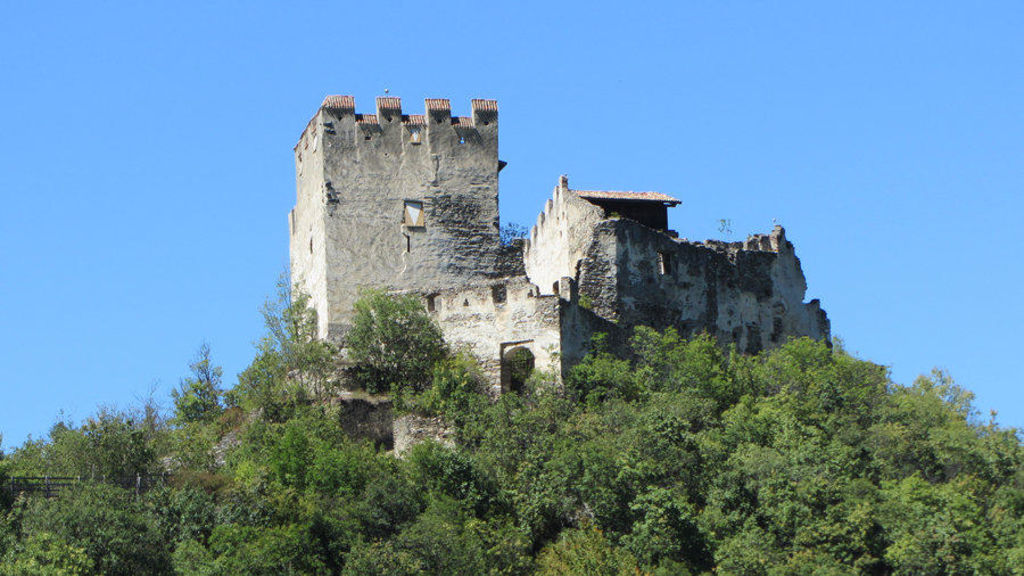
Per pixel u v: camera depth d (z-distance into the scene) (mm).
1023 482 139250
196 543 126188
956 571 125188
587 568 124875
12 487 132125
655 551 127000
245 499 133500
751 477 133500
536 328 155625
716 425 146750
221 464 149375
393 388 155875
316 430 146125
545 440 140125
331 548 126438
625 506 131125
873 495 133125
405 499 131500
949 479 142500
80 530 120875
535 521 132875
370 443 149000
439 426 148750
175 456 150500
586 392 152375
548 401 146125
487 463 139000
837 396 154750
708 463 135500
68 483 134125
